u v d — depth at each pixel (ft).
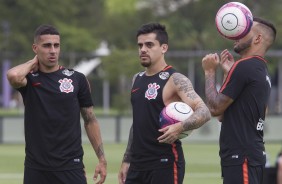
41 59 83.82
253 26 79.00
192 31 484.33
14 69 82.89
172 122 78.43
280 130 277.64
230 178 77.87
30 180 84.02
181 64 489.67
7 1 448.65
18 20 451.94
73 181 84.07
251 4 470.80
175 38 489.26
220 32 79.56
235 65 77.92
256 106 77.77
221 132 79.05
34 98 83.71
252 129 77.87
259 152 77.77
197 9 482.69
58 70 84.58
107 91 509.35
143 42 81.76
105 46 517.55
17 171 173.58
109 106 542.57
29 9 447.42
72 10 473.26
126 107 443.32
